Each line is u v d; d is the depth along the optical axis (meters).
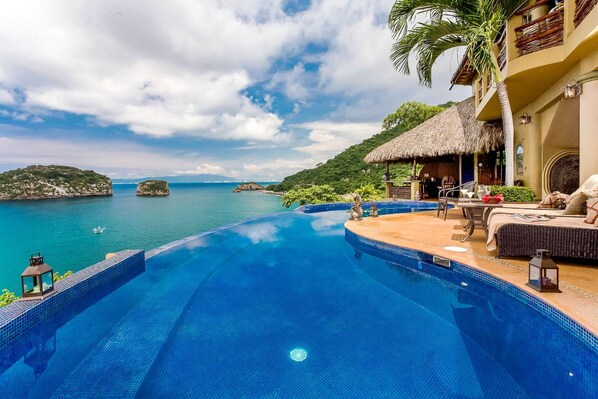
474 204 4.66
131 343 2.68
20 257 22.62
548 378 2.05
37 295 2.78
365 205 12.62
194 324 3.00
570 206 4.20
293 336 2.73
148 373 2.26
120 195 113.38
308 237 7.11
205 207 57.81
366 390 2.01
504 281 3.08
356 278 4.21
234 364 2.36
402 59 8.59
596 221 3.33
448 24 7.55
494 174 12.13
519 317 2.85
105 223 39.03
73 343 2.68
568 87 5.27
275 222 9.14
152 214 47.94
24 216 46.66
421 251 4.45
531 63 5.95
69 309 3.09
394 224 6.75
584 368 2.10
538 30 5.98
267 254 5.64
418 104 23.56
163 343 2.69
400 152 13.40
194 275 4.50
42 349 2.60
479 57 6.93
